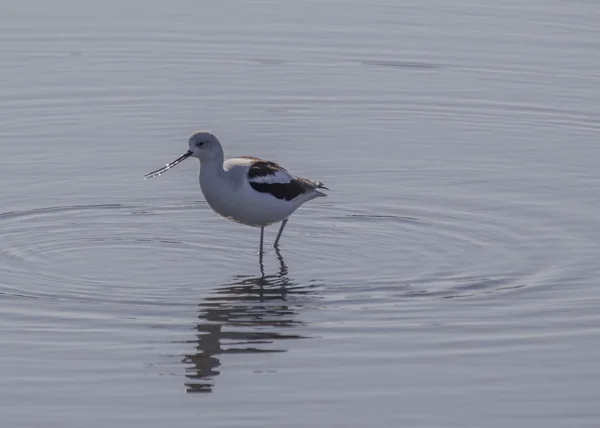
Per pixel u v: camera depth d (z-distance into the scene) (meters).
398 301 13.96
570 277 14.66
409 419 11.07
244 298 14.02
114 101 21.95
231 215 15.28
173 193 17.98
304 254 15.63
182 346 12.65
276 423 10.96
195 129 20.72
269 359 12.36
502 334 13.04
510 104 22.16
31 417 11.05
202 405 11.32
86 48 24.73
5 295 13.90
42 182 18.08
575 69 23.88
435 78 23.53
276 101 22.25
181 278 14.67
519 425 10.99
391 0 28.34
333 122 21.30
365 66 24.11
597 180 18.42
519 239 16.02
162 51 24.72
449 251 15.64
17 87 22.47
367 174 18.78
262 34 25.84
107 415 11.10
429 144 20.28
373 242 16.03
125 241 15.92
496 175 18.72
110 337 12.84
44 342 12.67
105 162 19.08
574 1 28.31
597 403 11.44
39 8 27.27
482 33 26.02
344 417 11.10
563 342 12.84
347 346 12.70
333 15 27.27
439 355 12.48
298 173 18.81
